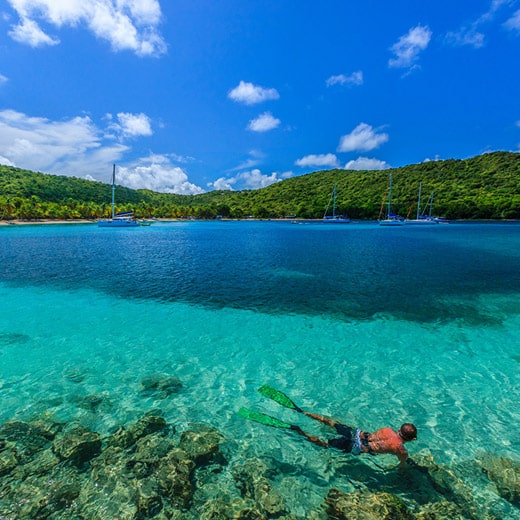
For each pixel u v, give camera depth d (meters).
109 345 9.12
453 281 16.91
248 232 60.31
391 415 5.94
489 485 4.30
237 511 3.88
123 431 5.41
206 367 7.86
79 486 4.18
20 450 4.88
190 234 55.03
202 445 5.02
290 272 19.53
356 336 9.79
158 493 4.09
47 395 6.59
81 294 14.45
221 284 16.38
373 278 17.77
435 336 9.74
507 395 6.60
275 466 4.66
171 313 11.89
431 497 4.11
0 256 26.52
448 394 6.64
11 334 9.88
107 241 40.81
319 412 6.05
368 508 3.88
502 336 9.70
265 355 8.52
